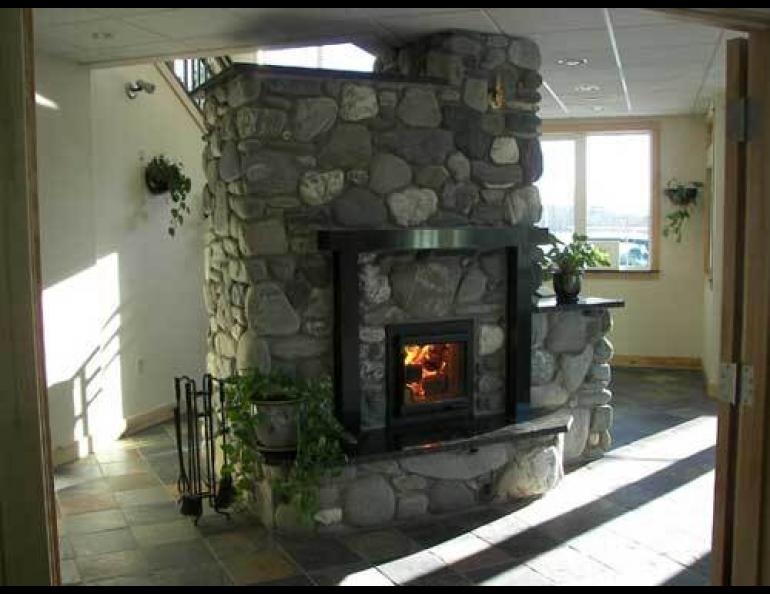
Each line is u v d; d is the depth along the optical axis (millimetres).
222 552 3537
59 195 4828
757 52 1930
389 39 4266
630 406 6199
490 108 4227
